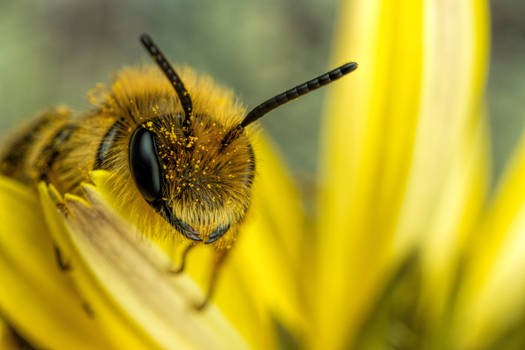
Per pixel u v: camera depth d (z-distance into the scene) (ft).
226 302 0.15
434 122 0.15
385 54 0.15
